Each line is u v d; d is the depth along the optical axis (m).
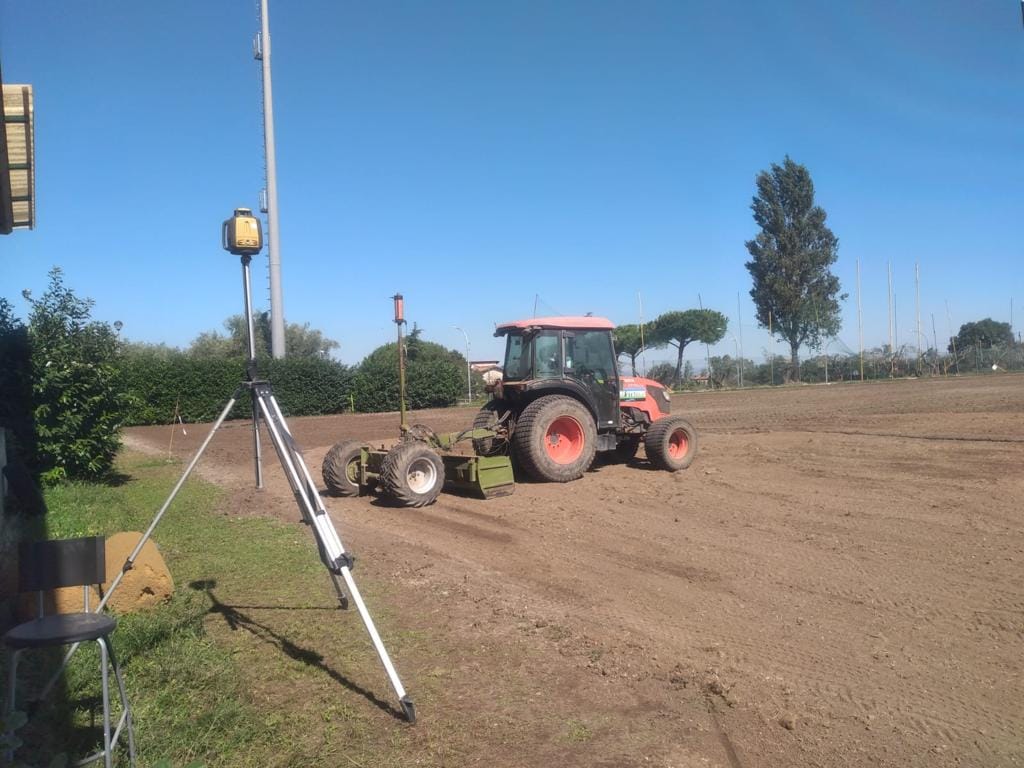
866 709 3.79
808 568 6.15
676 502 8.95
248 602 5.45
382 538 7.55
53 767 2.75
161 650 4.41
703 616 5.15
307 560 6.62
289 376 31.72
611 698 3.93
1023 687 4.00
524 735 3.54
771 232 50.47
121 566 5.02
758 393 34.88
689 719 3.70
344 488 9.86
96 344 10.80
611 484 10.29
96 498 9.52
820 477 10.18
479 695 3.95
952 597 5.35
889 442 13.15
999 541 6.68
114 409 11.11
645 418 12.01
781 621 5.02
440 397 35.34
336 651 4.53
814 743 3.47
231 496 10.29
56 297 10.72
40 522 7.41
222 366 29.45
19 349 10.06
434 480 9.23
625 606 5.38
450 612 5.25
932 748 3.42
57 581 3.26
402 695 3.61
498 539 7.45
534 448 10.05
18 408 10.13
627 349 45.81
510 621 5.06
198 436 21.73
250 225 4.43
